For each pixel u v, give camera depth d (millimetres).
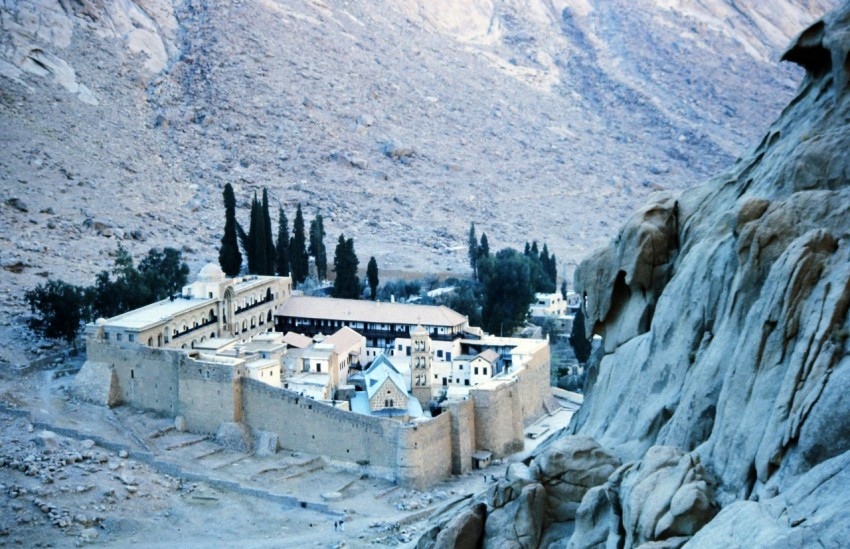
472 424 157750
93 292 191875
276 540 126938
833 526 42531
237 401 155500
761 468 50312
